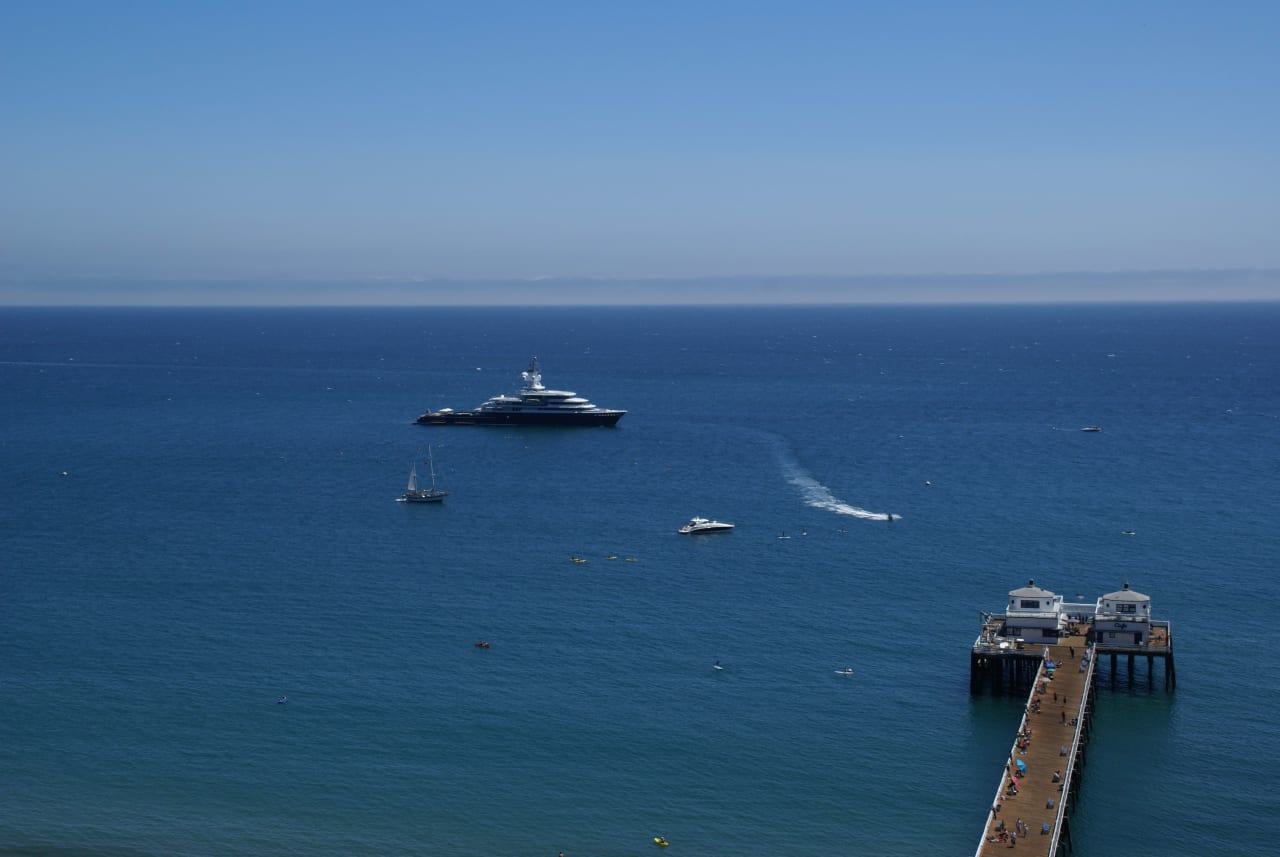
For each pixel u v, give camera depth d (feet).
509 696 411.34
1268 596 513.45
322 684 421.18
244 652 451.94
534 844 323.16
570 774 358.02
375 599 519.60
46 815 335.67
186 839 325.01
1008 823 308.81
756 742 378.32
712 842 323.98
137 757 368.27
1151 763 365.40
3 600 515.91
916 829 329.52
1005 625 432.25
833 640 464.65
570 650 454.40
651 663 441.27
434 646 458.91
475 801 343.67
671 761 366.02
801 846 321.52
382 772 359.05
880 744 376.89
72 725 389.19
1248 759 367.45
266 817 335.67
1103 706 405.39
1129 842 322.96
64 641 463.42
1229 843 322.55
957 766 362.94
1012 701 407.44
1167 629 432.66
